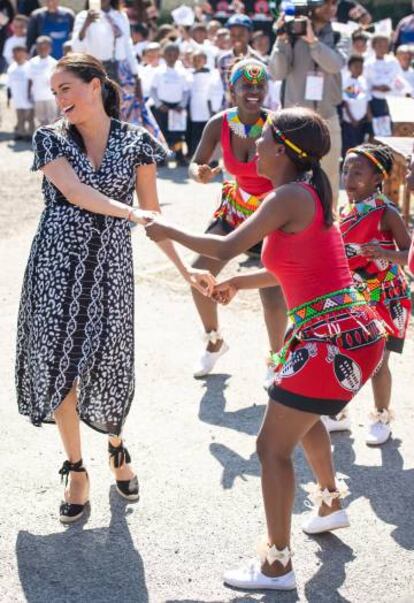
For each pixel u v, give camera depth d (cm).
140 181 392
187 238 345
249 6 1698
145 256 789
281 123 333
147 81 1205
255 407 511
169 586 356
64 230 376
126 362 392
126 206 366
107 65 1043
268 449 342
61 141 374
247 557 374
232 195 524
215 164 1177
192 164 531
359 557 374
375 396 467
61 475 418
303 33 798
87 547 380
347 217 457
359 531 392
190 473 439
